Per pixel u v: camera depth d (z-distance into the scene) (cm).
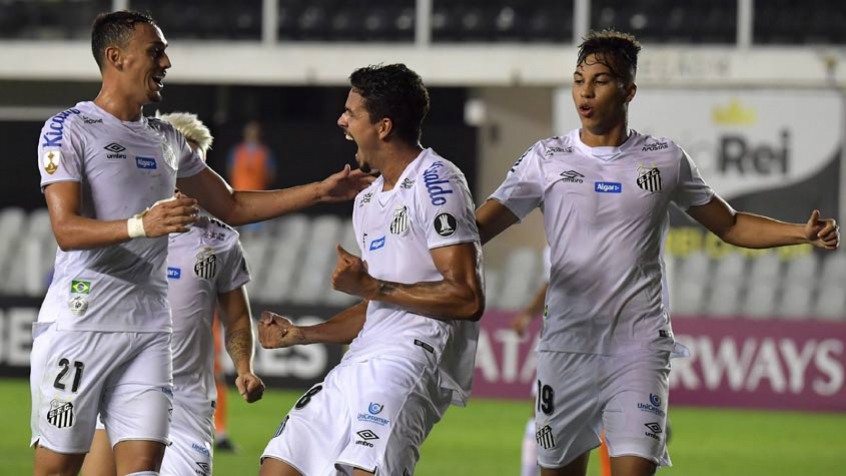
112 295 1919
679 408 5450
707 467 3894
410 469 1870
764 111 6178
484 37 6950
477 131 7025
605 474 2841
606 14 6862
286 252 6738
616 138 2120
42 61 6788
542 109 6994
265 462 1866
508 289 6406
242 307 2250
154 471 1909
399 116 1898
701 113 6212
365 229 1952
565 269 2119
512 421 4878
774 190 6194
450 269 1844
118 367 1933
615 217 2091
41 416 1919
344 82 6650
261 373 5650
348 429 1864
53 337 1912
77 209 1870
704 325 5488
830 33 6681
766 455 4175
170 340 1986
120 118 1941
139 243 1933
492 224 2159
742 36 6388
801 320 5419
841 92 6253
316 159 7031
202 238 2173
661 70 6394
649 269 2109
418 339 1883
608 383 2108
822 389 5400
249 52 6700
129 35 1919
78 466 1944
